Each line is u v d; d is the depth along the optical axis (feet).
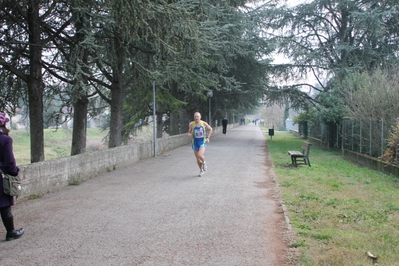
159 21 36.14
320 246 16.30
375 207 23.65
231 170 39.93
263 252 15.79
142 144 49.42
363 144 54.90
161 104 74.90
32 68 36.32
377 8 77.61
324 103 81.20
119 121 52.80
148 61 44.65
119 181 32.83
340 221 20.26
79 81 33.24
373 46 84.64
